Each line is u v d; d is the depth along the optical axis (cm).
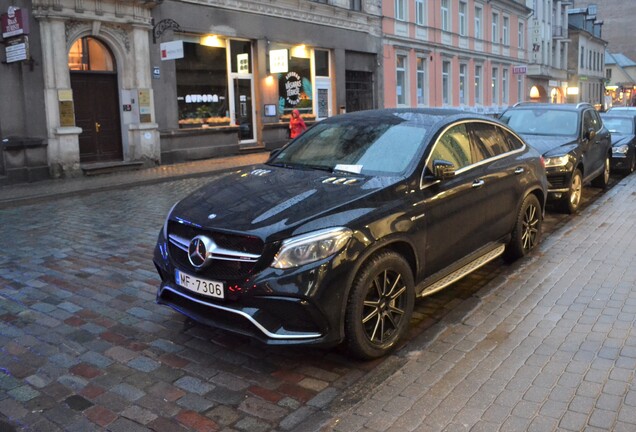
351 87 2547
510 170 600
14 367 406
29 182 1367
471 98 3606
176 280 415
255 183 464
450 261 503
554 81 5097
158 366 407
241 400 362
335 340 383
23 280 595
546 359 405
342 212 398
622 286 555
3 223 902
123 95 1603
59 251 712
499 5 3884
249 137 2042
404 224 428
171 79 1712
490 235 568
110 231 824
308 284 367
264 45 2027
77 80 1522
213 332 463
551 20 4972
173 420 340
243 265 379
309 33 2227
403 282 430
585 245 712
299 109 2239
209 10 1808
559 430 319
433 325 477
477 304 520
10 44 1317
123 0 1524
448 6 3250
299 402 360
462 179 514
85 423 338
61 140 1423
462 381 379
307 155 529
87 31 1489
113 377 391
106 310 511
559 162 883
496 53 3922
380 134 518
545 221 870
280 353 427
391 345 421
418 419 335
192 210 428
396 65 2816
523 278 589
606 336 441
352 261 384
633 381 370
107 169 1509
